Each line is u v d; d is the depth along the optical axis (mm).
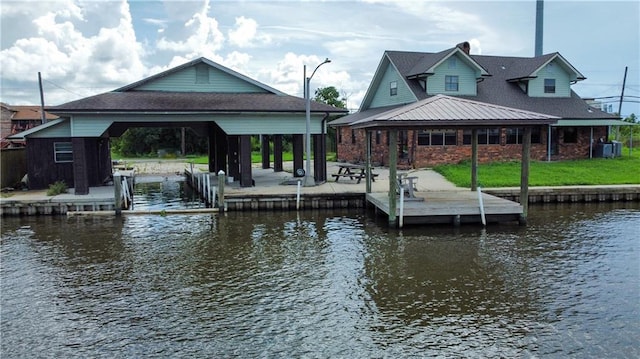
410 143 26797
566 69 29688
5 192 19422
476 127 14391
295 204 18031
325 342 7121
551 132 28719
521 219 14969
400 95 28594
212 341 7176
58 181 20312
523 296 8898
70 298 8992
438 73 27219
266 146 31016
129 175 27031
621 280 9766
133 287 9555
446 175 22797
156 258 11602
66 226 15367
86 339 7301
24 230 14828
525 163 14750
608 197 19594
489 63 31531
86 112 18062
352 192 18312
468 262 11055
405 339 7207
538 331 7441
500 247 12375
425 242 12922
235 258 11547
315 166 21391
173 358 6688
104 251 12273
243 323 7797
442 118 13875
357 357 6680
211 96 21094
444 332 7426
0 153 19719
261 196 17922
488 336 7285
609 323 7719
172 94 21062
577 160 27719
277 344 7066
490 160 27516
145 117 18938
